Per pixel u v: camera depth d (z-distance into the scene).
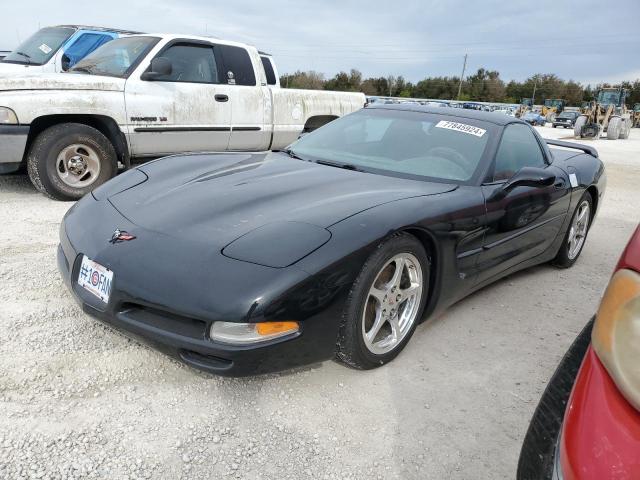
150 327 2.13
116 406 2.15
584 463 1.12
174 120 6.01
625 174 11.17
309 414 2.21
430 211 2.60
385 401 2.34
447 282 2.83
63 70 7.50
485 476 1.97
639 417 1.11
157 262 2.15
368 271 2.27
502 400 2.45
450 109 3.83
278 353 2.07
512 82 99.31
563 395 1.43
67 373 2.33
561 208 3.93
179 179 2.95
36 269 3.42
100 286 2.27
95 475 1.80
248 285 1.99
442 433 2.18
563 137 24.89
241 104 6.55
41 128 5.38
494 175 3.22
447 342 2.94
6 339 2.54
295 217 2.34
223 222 2.35
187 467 1.88
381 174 3.16
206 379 2.37
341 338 2.31
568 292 3.93
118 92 5.58
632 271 1.19
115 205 2.66
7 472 1.77
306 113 7.29
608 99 30.86
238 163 3.29
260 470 1.89
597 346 1.22
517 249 3.50
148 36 6.13
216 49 6.41
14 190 5.66
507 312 3.44
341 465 1.95
